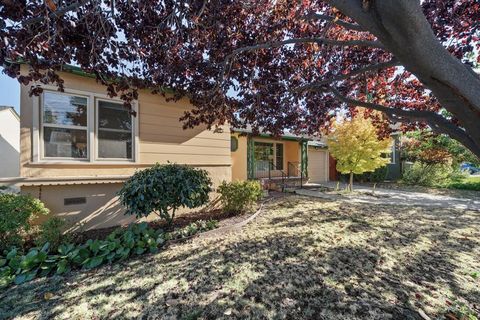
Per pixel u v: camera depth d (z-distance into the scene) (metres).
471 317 2.24
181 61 3.40
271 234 4.47
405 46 1.58
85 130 4.64
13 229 3.44
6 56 2.25
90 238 4.17
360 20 1.70
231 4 3.01
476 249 3.88
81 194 4.61
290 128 5.57
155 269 3.12
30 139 4.09
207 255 3.53
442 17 2.99
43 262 3.08
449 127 2.46
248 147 10.31
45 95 4.22
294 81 4.23
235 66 3.63
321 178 15.20
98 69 2.82
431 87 1.75
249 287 2.69
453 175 13.92
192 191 4.37
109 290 2.65
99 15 2.40
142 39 2.96
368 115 5.49
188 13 2.75
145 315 2.25
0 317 2.23
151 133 5.48
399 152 14.69
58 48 2.50
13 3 2.09
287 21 3.37
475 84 1.59
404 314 2.27
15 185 3.96
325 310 2.31
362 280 2.86
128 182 4.25
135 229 3.98
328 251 3.67
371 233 4.58
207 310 2.31
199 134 6.36
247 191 6.06
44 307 2.37
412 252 3.71
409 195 9.55
